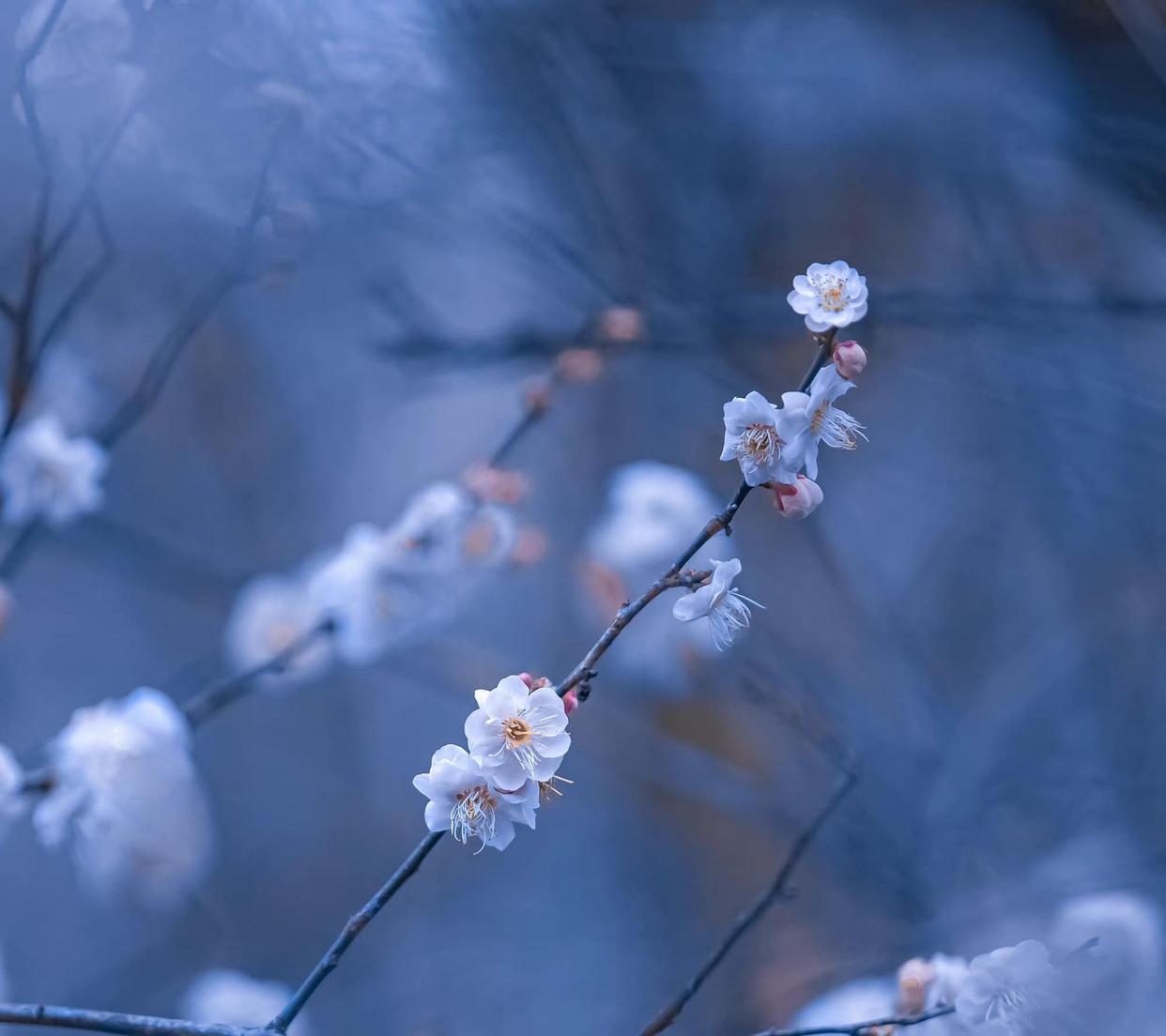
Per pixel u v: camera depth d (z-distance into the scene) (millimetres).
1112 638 2160
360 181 1628
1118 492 2176
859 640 2219
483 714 1365
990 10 1718
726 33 1784
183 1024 1373
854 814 1867
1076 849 1854
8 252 1636
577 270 1829
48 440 1607
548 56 1676
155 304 1796
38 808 1540
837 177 2121
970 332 1937
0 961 1835
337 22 1581
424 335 1813
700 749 2344
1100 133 1664
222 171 1570
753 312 1836
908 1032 1456
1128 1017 1523
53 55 1510
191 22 1519
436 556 1613
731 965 2168
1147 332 2035
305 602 1684
